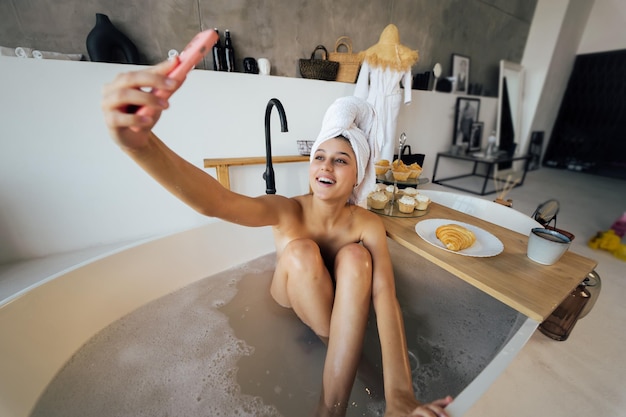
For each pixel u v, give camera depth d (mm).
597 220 2402
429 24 2781
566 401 832
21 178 1361
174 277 1034
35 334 665
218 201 555
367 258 725
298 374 778
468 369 796
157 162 415
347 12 2232
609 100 4000
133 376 742
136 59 1557
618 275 1566
